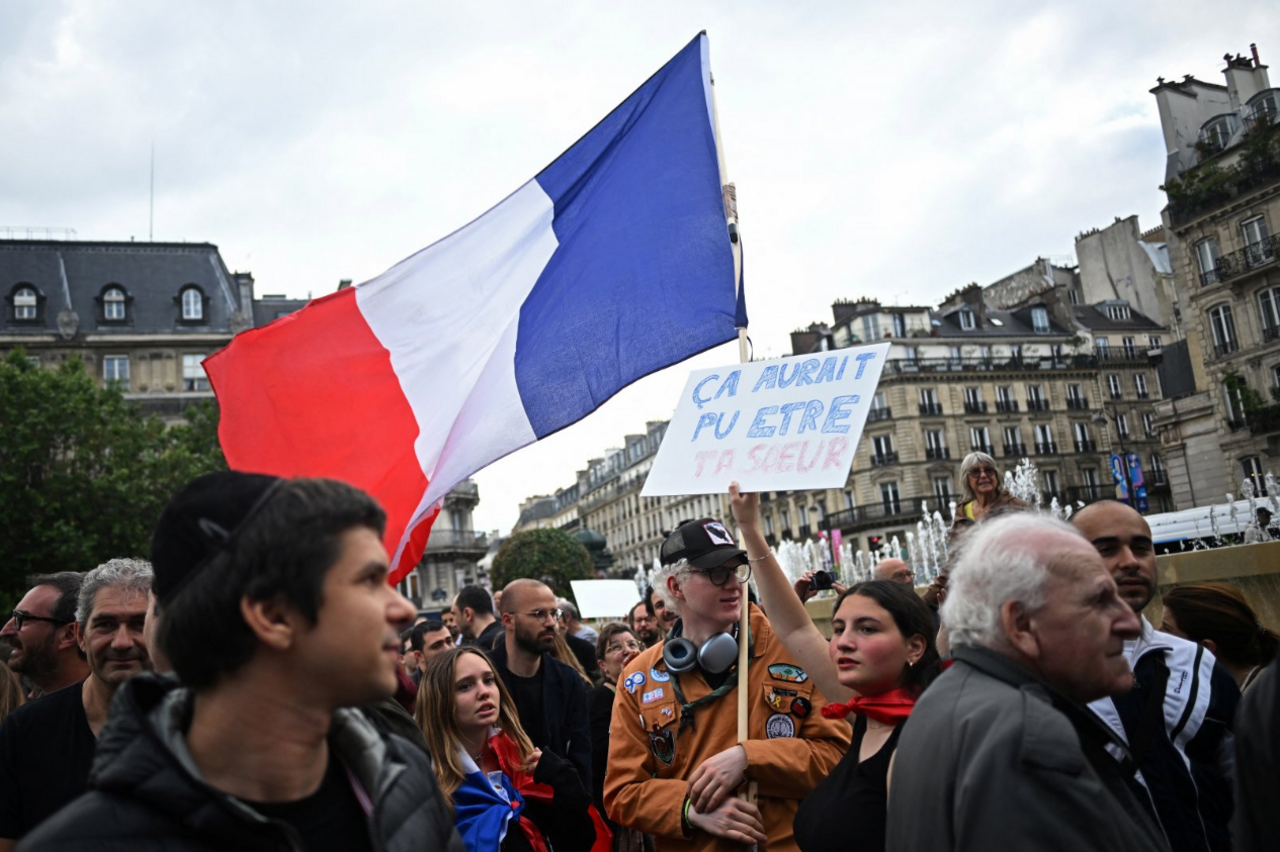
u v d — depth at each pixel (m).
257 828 1.53
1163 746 2.87
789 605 3.49
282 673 1.62
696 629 3.66
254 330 4.91
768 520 67.12
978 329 62.66
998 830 1.79
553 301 5.26
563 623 8.44
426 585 65.31
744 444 3.69
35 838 1.46
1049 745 1.82
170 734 1.59
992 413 59.59
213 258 55.12
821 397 3.57
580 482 116.44
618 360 5.04
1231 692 3.02
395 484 4.84
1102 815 1.78
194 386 52.06
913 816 2.00
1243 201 36.19
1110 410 61.78
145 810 1.51
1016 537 2.16
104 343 50.78
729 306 4.91
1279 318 35.62
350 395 4.95
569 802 4.05
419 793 1.82
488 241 5.34
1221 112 42.59
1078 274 71.25
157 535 1.67
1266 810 1.82
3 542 31.78
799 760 3.27
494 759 4.12
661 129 5.35
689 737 3.54
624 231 5.26
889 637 2.85
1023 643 2.08
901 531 57.12
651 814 3.38
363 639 1.63
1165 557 6.68
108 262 53.12
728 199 4.90
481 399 5.09
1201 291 38.19
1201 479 38.34
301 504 1.64
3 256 51.50
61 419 33.19
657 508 92.12
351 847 1.73
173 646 1.60
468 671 3.92
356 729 1.83
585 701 5.39
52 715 3.13
